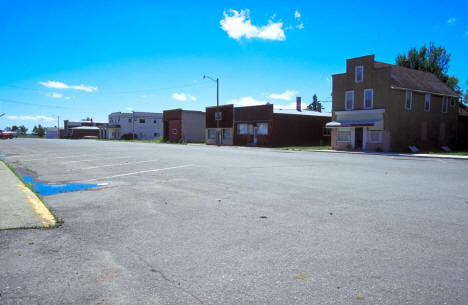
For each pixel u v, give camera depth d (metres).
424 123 31.62
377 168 14.14
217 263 3.93
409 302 3.05
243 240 4.75
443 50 48.44
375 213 6.28
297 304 3.01
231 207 6.81
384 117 28.34
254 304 3.01
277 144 39.75
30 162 17.69
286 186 9.36
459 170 13.55
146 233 5.11
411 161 18.47
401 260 4.01
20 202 7.02
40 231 5.20
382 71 28.45
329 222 5.66
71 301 3.08
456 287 3.33
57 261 4.01
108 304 3.02
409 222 5.65
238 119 43.66
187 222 5.71
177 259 4.06
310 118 43.31
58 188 9.46
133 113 73.62
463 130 36.75
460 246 4.49
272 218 5.94
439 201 7.36
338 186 9.35
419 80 33.25
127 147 34.38
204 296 3.16
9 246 4.51
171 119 57.78
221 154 22.94
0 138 81.88
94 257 4.14
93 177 11.65
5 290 3.28
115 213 6.39
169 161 17.27
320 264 3.89
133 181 10.48
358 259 4.04
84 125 117.50
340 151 28.94
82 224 5.62
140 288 3.32
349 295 3.17
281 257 4.11
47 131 130.50
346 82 31.52
